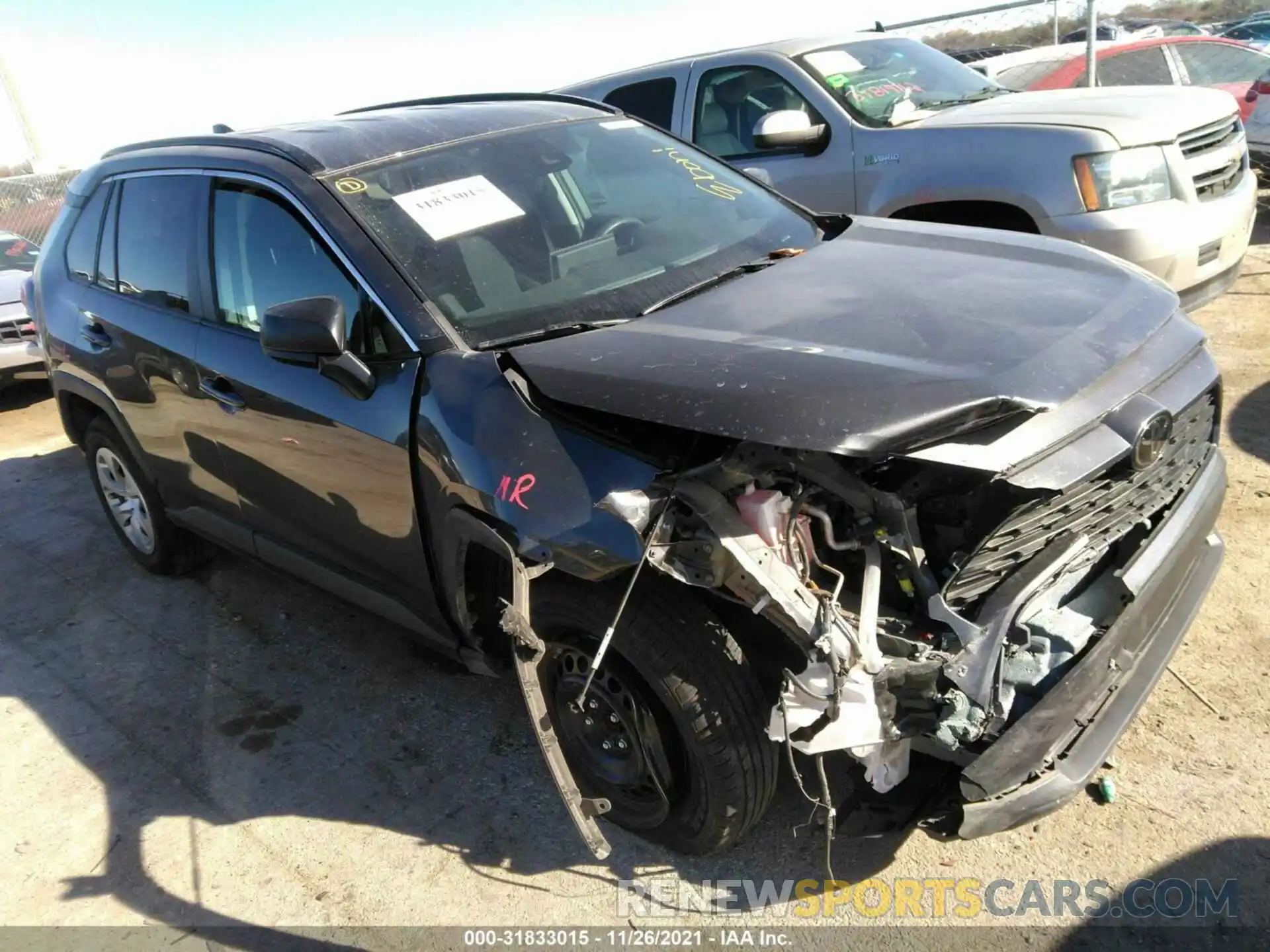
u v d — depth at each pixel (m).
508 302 2.76
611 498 2.07
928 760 2.26
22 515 5.61
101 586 4.64
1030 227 4.83
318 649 3.85
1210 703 2.83
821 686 1.99
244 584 4.46
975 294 2.49
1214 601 3.26
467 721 3.29
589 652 2.47
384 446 2.66
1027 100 5.47
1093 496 2.23
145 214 3.77
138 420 3.90
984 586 2.14
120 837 2.98
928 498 2.14
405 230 2.86
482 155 3.23
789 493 2.16
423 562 2.75
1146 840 2.44
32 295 4.60
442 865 2.71
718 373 2.15
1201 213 4.68
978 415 1.99
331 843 2.84
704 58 6.19
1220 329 5.71
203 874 2.79
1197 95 5.19
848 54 6.01
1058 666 2.15
